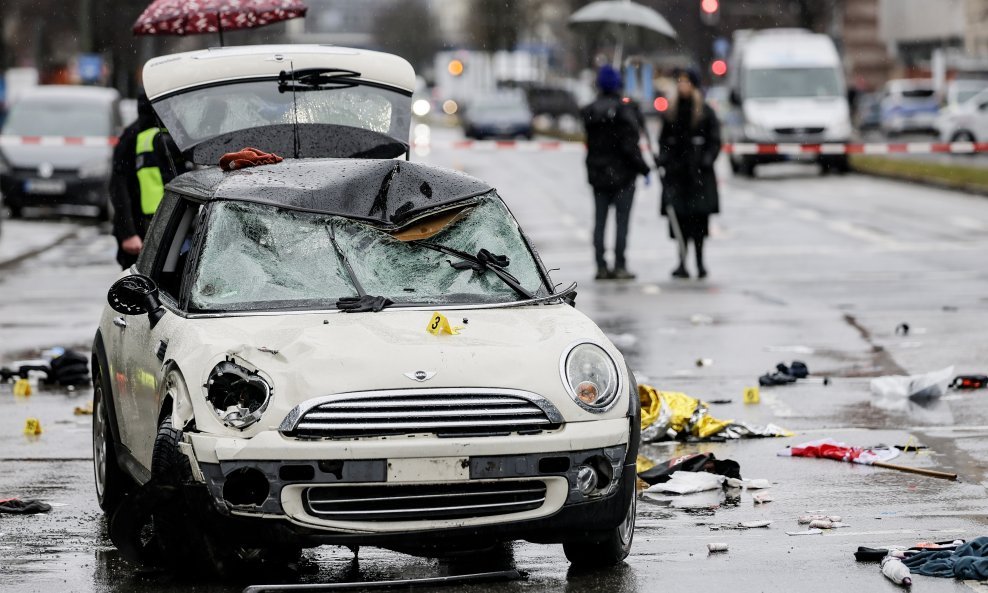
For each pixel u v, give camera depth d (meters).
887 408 28.44
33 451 25.91
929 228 65.44
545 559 18.73
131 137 28.66
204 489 16.53
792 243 60.50
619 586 17.25
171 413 17.50
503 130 155.62
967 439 25.67
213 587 17.50
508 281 19.20
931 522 20.16
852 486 22.44
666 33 56.16
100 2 114.88
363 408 16.52
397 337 17.36
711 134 48.81
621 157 48.75
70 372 32.78
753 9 182.88
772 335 37.28
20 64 141.00
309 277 18.86
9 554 19.17
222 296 18.64
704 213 49.09
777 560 18.31
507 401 16.78
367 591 16.97
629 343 35.94
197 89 26.23
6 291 49.00
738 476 23.00
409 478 16.42
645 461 24.34
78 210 84.19
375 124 26.77
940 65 176.38
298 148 25.73
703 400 29.41
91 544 19.73
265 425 16.47
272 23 33.59
